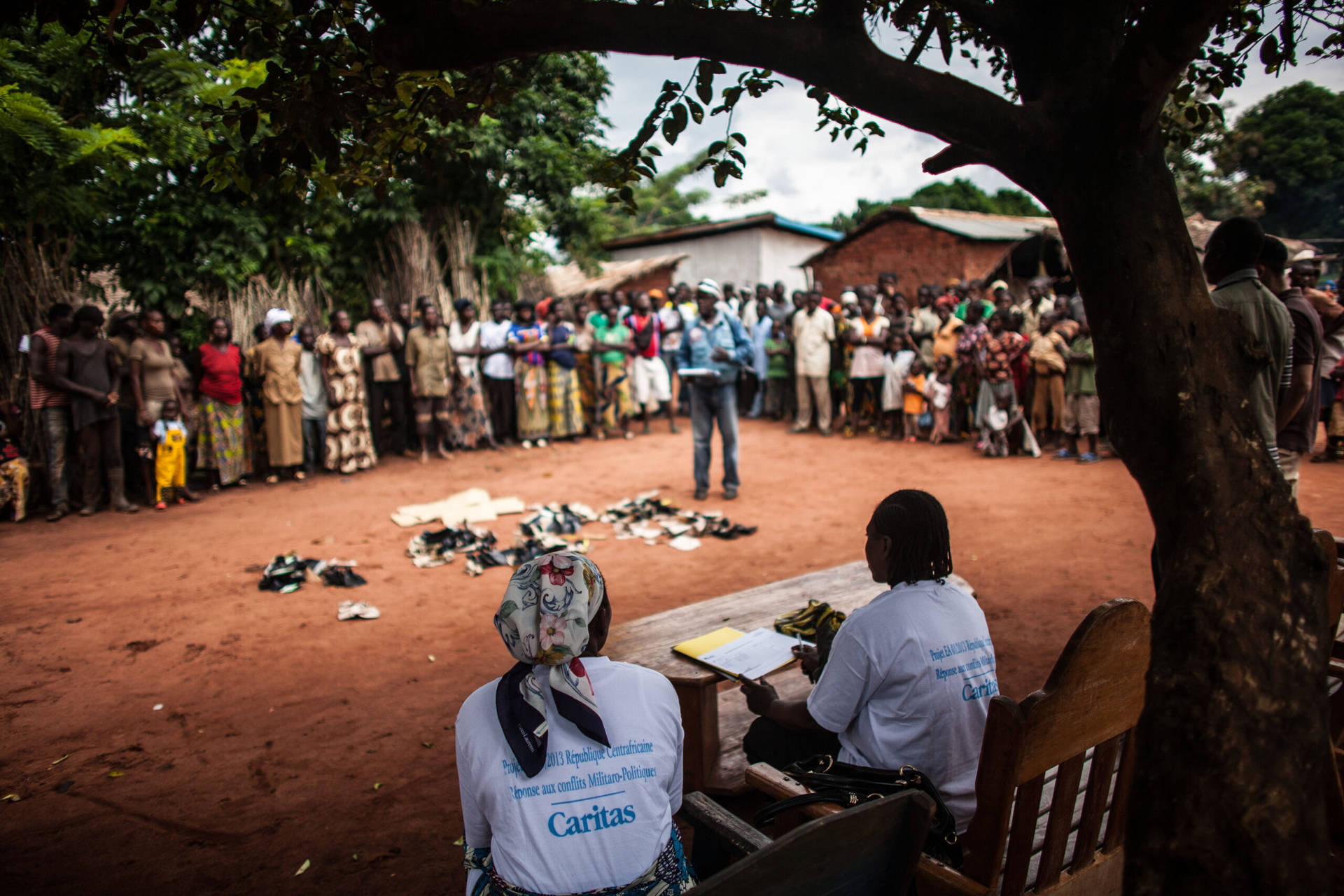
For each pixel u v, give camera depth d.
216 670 4.84
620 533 7.46
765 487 9.18
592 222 15.04
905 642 2.22
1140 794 1.36
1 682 4.73
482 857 1.85
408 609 5.80
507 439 12.21
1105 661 2.00
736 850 2.01
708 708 3.34
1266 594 1.38
